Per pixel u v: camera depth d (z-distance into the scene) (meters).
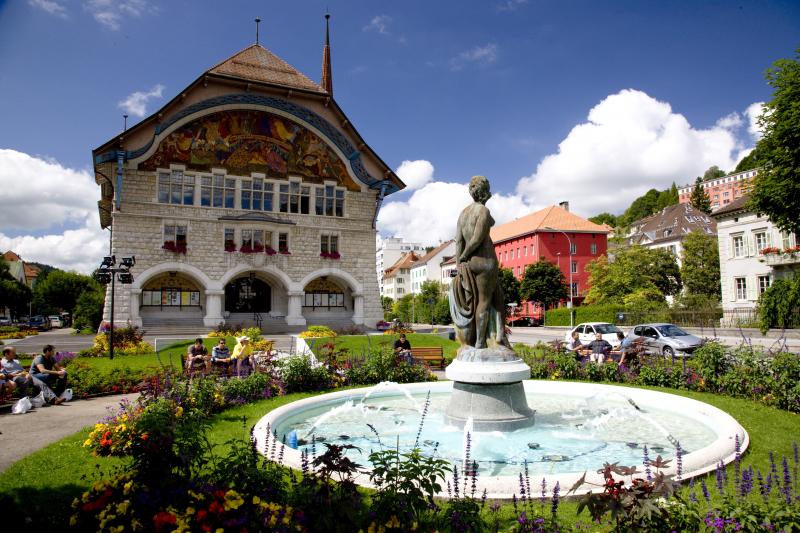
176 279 38.62
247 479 4.67
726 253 46.44
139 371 15.92
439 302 76.19
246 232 39.62
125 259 23.67
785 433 8.50
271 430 8.97
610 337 27.17
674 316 44.09
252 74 41.78
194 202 38.31
